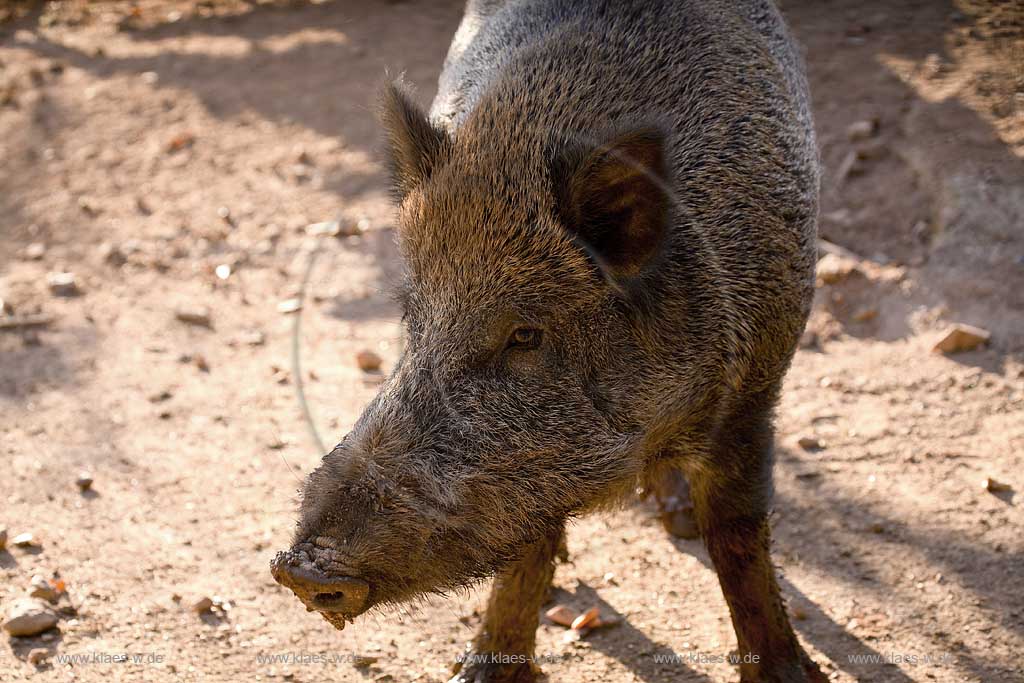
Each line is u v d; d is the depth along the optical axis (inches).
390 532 81.5
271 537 104.3
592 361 84.4
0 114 182.5
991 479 104.5
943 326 118.2
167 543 103.9
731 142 89.1
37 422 115.0
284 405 116.6
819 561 100.9
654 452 88.5
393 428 82.4
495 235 83.4
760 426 91.2
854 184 139.3
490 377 83.3
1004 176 132.1
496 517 83.4
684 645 96.0
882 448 108.9
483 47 94.2
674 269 86.4
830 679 93.2
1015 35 154.6
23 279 142.0
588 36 88.7
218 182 163.2
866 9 183.8
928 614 96.9
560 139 84.7
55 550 103.1
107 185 163.9
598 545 103.6
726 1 93.7
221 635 97.3
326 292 137.8
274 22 215.6
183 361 124.6
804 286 91.9
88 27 219.6
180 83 190.2
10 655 95.4
